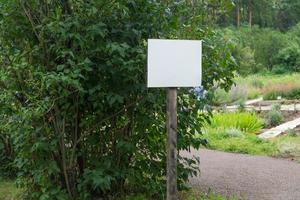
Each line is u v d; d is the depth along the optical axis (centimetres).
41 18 480
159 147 538
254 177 682
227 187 620
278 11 6094
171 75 402
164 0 514
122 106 505
